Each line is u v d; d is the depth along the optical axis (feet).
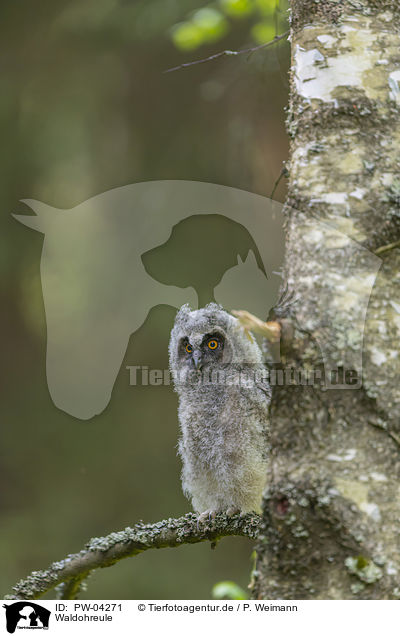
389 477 14.14
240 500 25.50
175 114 59.88
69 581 21.49
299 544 14.14
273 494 14.52
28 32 60.95
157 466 63.52
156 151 59.67
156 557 56.65
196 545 57.41
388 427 14.33
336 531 13.96
